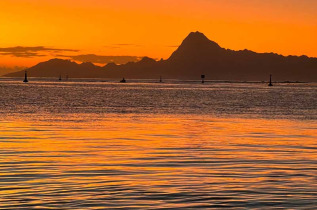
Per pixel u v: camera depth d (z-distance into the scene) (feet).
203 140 199.72
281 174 124.67
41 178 116.67
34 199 96.27
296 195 101.24
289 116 353.51
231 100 625.41
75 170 127.75
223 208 91.15
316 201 96.27
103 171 126.72
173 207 91.45
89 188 106.32
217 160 146.82
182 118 320.91
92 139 197.47
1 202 93.71
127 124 268.82
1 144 179.42
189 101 579.07
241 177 120.26
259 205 93.30
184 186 109.09
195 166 135.85
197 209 90.43
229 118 326.65
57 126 251.19
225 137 211.61
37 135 209.26
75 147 173.06
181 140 198.59
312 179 118.21
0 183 110.73
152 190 104.88
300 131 241.76
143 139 200.13
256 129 250.57
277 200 97.09
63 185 109.09
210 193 102.63
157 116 336.08
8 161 141.08
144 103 513.45
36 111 367.66
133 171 127.13
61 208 90.02
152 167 133.59
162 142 191.01
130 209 89.71
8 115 323.98
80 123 270.67
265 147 179.01
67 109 397.60
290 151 168.66
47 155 153.58
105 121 286.87
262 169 131.95
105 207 90.84
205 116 342.85
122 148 172.04
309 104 541.75
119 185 109.50
